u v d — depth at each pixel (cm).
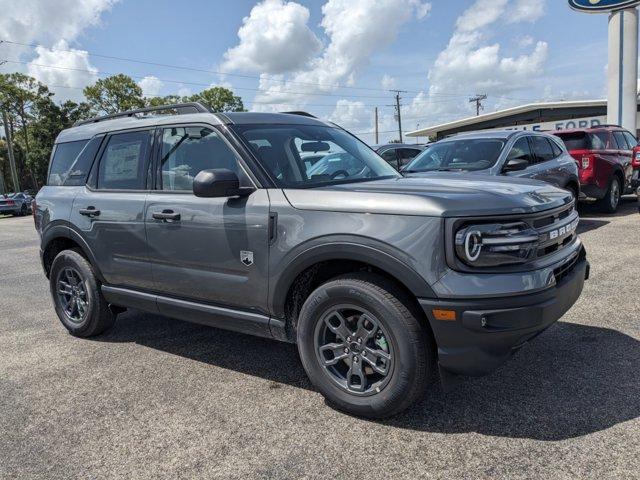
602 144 1053
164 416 322
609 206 1061
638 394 316
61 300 495
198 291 372
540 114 4156
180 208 371
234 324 359
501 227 275
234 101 6456
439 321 270
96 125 479
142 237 398
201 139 378
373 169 400
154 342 462
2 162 5950
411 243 275
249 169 345
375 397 296
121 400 347
